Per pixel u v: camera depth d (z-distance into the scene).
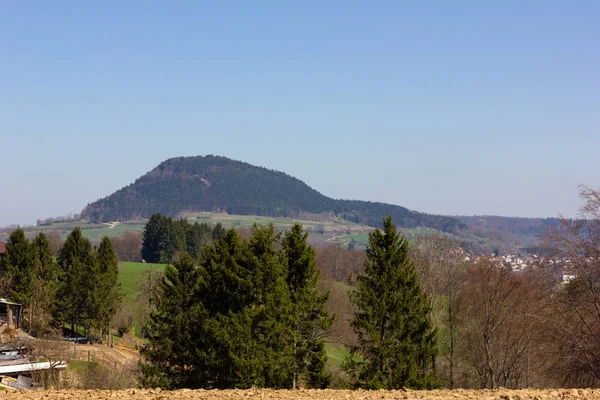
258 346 31.00
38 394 20.02
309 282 35.19
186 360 34.44
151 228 140.62
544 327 39.28
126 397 19.05
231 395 19.58
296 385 34.19
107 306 71.25
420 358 34.38
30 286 68.88
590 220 35.94
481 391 21.50
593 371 36.06
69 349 50.97
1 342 52.03
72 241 83.25
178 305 35.84
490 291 43.62
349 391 21.31
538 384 46.78
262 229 34.41
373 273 34.81
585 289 36.91
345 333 69.50
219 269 32.69
